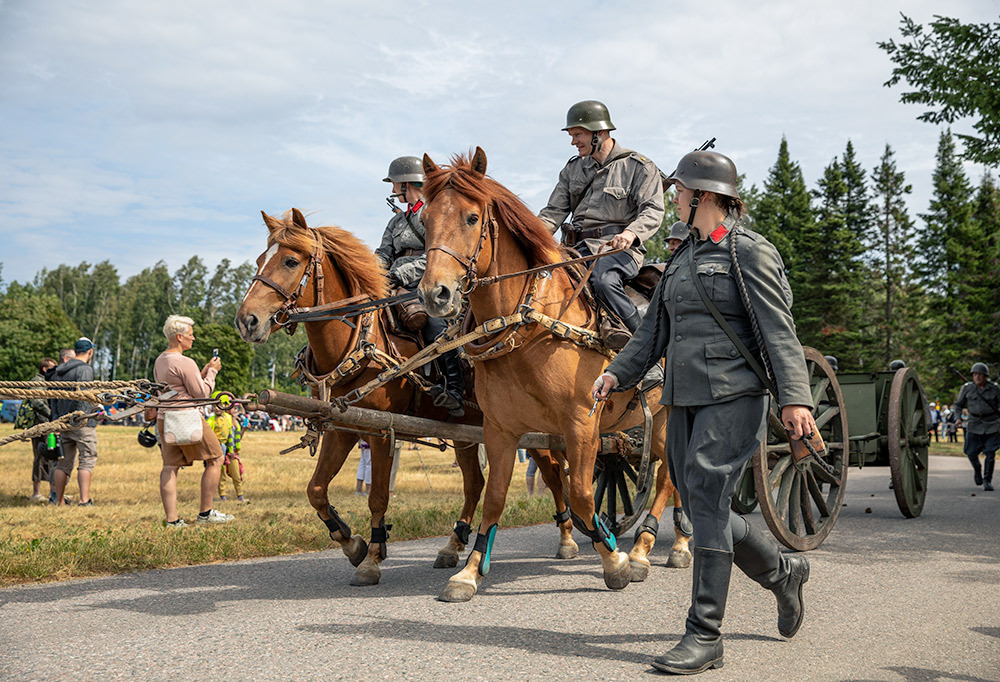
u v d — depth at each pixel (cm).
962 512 917
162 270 12588
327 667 337
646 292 580
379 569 539
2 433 2569
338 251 527
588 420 482
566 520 638
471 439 545
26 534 695
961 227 4359
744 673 329
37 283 12650
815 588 494
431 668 335
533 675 325
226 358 8406
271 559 624
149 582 528
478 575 475
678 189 363
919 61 1188
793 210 5356
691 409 349
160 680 321
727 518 338
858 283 5266
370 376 536
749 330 345
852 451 873
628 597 478
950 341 4028
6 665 341
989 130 1163
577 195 608
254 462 1838
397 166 628
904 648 366
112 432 3591
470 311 502
